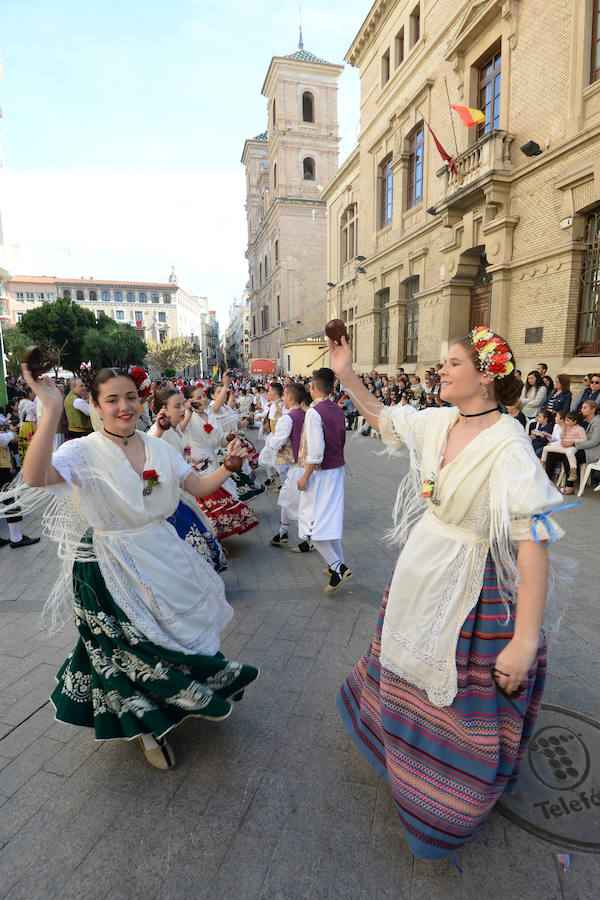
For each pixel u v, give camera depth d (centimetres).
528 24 1030
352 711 208
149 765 215
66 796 199
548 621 175
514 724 161
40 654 308
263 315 4953
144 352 4562
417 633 166
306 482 362
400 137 1647
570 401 820
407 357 1772
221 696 220
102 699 208
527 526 143
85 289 8019
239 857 171
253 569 438
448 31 1333
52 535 206
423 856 157
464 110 1157
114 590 201
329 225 2545
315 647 304
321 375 372
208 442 464
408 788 163
